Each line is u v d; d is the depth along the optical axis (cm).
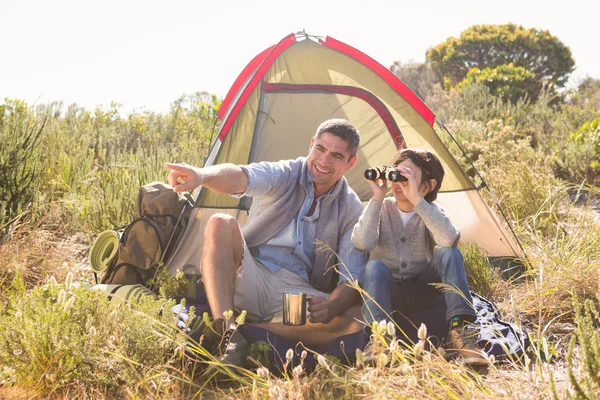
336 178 344
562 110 1232
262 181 333
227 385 273
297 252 348
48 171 618
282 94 466
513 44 2464
